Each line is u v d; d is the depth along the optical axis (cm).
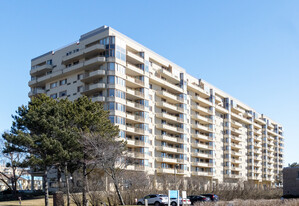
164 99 7631
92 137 3916
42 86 7512
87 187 4406
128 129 6212
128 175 5041
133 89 6806
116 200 4478
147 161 6538
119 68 6247
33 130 3947
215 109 9706
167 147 7262
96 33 6538
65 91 6819
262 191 7600
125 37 6738
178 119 7756
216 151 9544
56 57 7275
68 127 4009
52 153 3831
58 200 3925
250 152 11625
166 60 7794
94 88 6116
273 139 14012
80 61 6706
